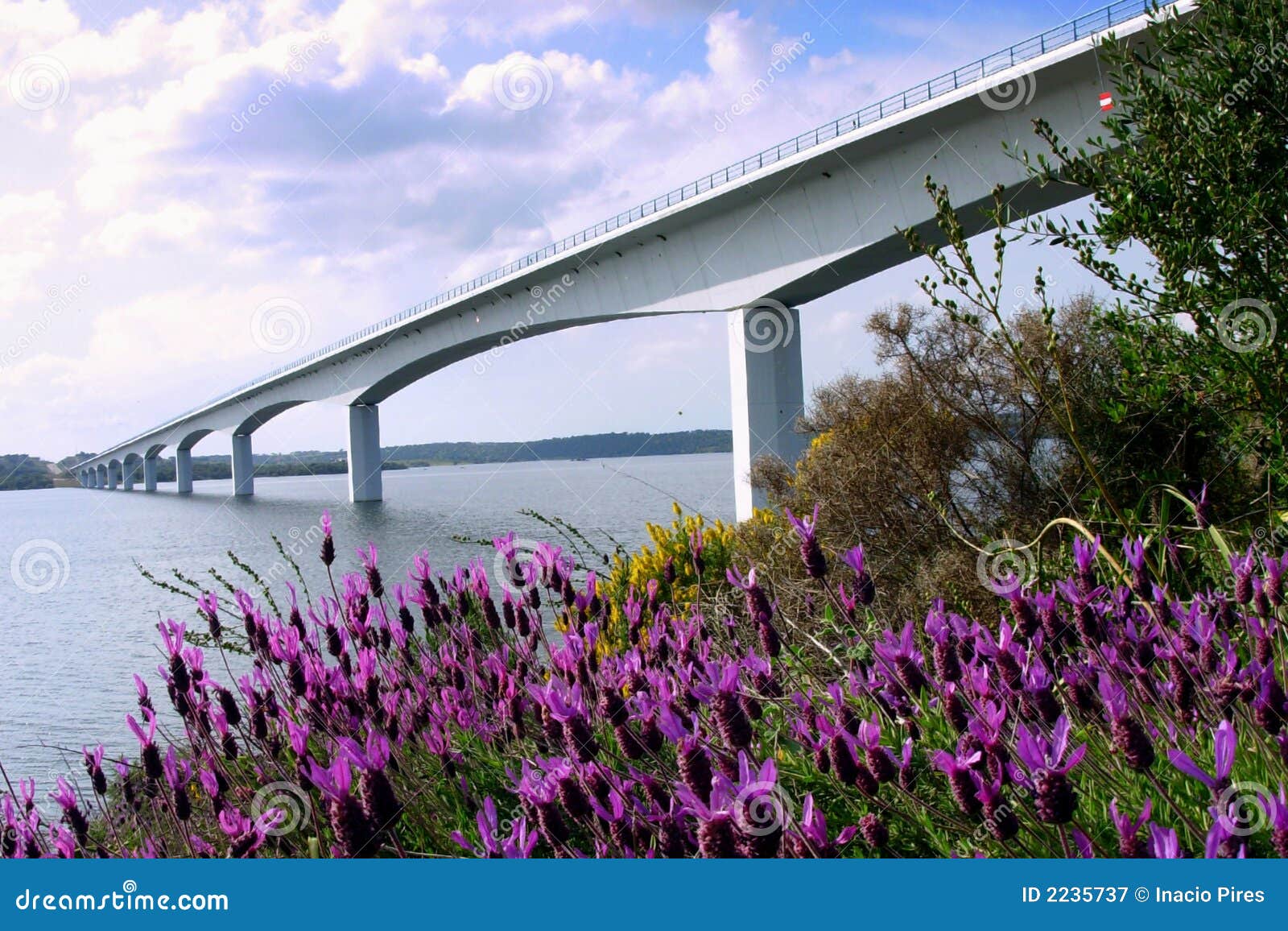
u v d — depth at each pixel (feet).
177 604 46.91
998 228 12.89
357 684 11.07
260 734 11.25
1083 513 20.94
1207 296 14.57
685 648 9.80
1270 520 13.79
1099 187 15.19
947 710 7.49
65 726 23.88
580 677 9.96
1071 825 7.00
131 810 11.30
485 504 127.54
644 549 24.82
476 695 12.51
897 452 24.93
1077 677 7.93
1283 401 14.38
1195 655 8.07
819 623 13.99
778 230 83.41
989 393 25.20
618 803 6.98
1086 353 22.76
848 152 72.18
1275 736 6.78
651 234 96.43
